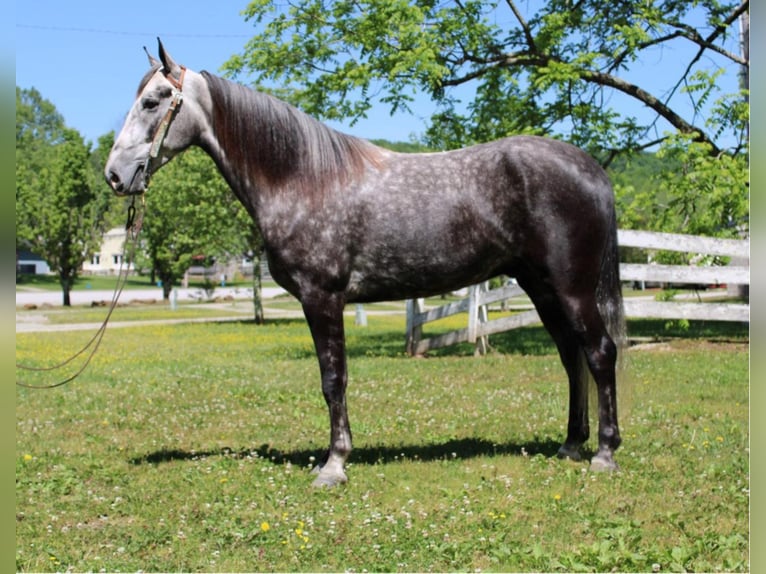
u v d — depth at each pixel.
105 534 4.79
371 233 5.76
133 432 7.98
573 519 4.82
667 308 13.59
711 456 6.24
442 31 15.67
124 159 5.76
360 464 6.29
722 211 14.18
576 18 16.23
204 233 26.42
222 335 22.14
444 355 14.88
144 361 15.23
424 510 5.05
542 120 16.73
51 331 23.91
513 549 4.33
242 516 5.06
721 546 4.27
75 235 43.03
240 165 5.86
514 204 5.69
